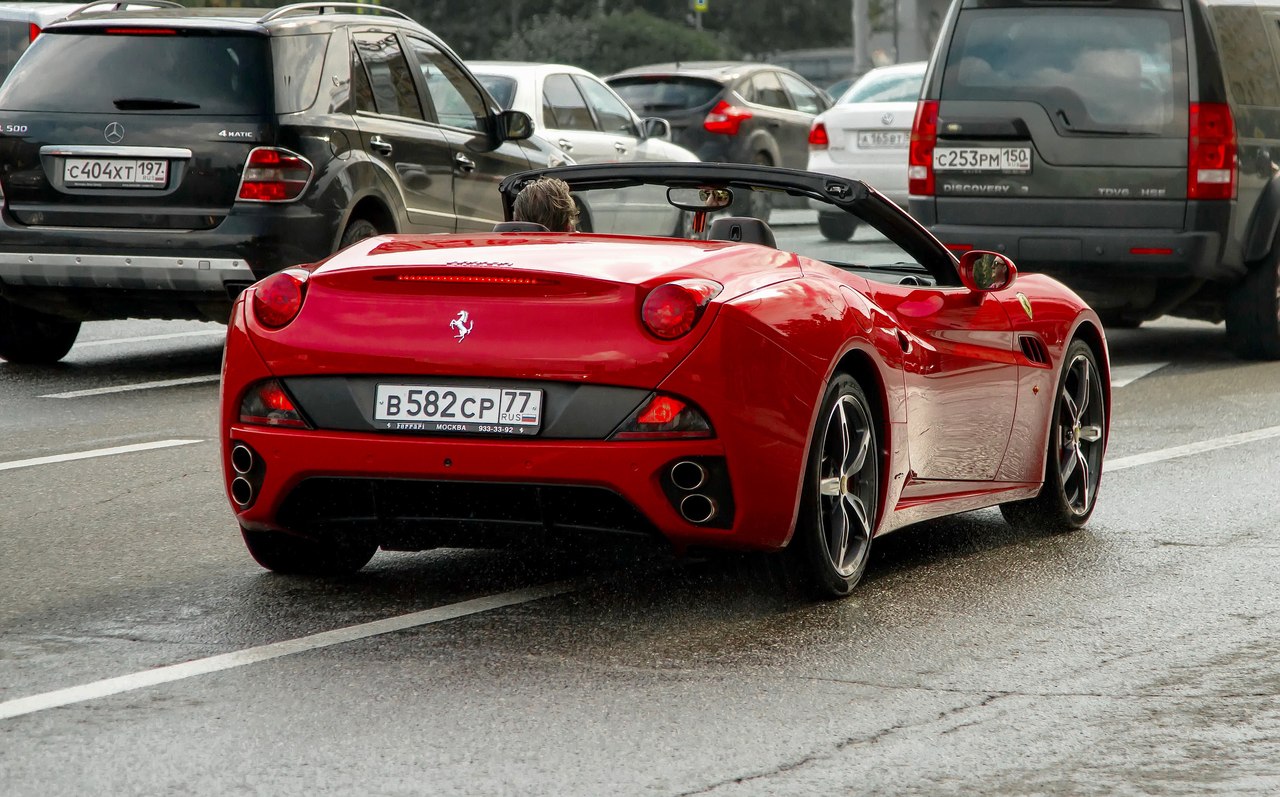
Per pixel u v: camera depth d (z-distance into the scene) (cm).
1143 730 1045
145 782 941
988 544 1588
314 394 1252
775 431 1234
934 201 2891
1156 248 2766
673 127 5359
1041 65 2833
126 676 1130
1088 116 2802
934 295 1468
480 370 1213
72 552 1502
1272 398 2491
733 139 5347
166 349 2914
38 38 2520
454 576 1416
